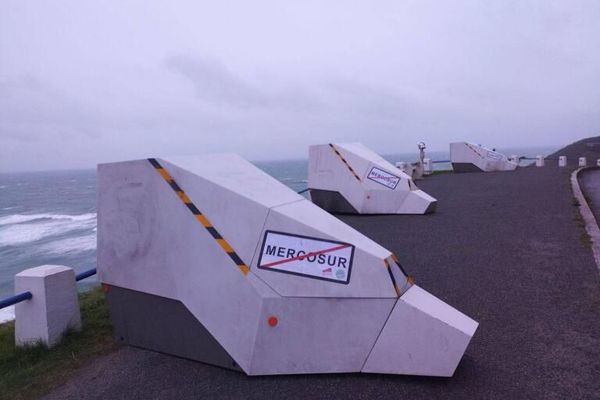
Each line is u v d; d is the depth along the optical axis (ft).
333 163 43.19
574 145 164.76
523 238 28.12
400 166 73.36
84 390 12.55
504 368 12.41
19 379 13.57
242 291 12.69
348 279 12.42
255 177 15.28
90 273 18.07
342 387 11.72
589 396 10.84
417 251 26.71
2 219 228.02
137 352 14.67
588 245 25.17
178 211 13.61
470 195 51.90
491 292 18.78
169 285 13.87
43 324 15.47
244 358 12.59
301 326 12.42
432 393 11.25
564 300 17.35
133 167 14.25
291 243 12.83
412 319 12.03
